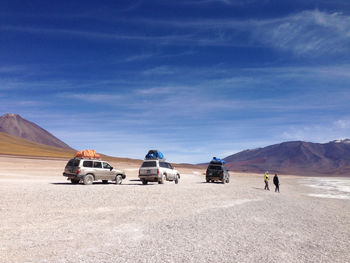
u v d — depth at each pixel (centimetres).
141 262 631
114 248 720
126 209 1255
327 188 4644
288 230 1019
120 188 2097
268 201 1841
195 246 767
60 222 962
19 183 2250
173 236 856
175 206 1405
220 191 2295
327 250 791
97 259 636
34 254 652
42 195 1507
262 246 797
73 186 2131
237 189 2623
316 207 1750
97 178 2458
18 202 1271
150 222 1028
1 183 2144
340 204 2117
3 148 15588
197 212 1274
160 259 655
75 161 2400
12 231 827
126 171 5769
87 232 855
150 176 2661
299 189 3922
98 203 1365
